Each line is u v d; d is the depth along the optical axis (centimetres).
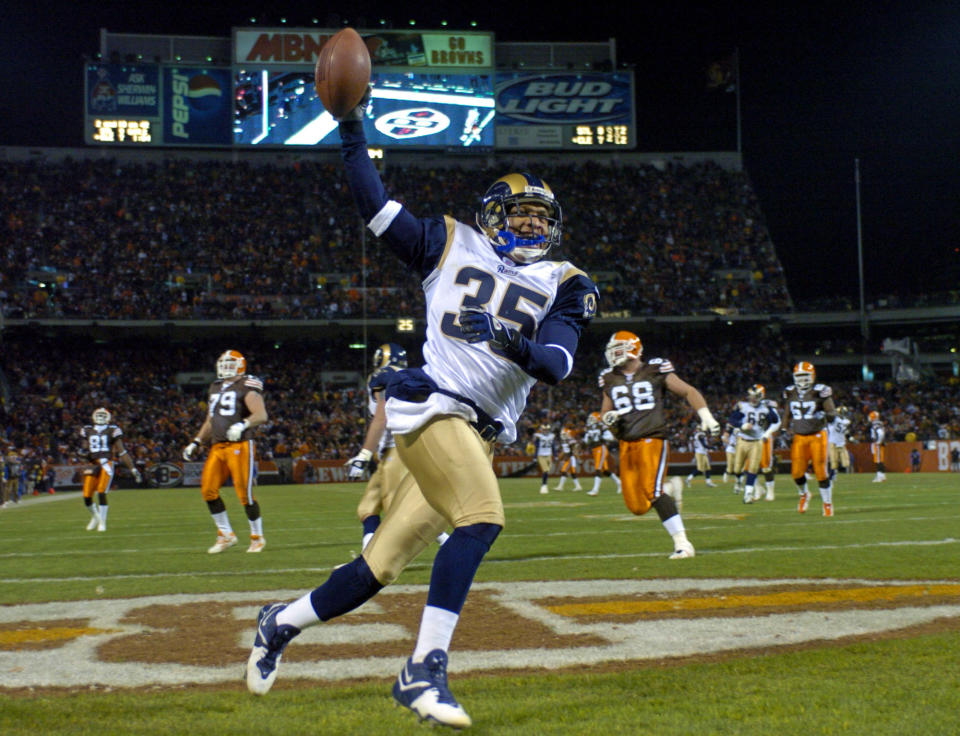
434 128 4122
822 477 1133
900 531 886
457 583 264
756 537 844
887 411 3888
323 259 4012
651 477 707
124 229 3941
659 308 3991
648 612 461
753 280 4134
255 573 657
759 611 457
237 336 3956
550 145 4247
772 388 3991
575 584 560
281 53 4056
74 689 326
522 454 3472
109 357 3850
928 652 352
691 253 4209
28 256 3734
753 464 1478
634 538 875
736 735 255
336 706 295
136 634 426
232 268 3909
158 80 4022
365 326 3806
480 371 283
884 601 480
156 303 3719
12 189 3956
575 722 271
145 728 271
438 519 295
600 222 4288
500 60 4316
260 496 2183
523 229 308
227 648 392
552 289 299
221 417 838
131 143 3978
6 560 781
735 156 4650
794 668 333
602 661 356
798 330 4647
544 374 272
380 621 452
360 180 284
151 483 3175
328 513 1462
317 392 3881
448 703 248
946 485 2009
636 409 726
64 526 1298
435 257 294
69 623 459
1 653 385
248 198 4178
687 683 314
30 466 3025
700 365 4084
